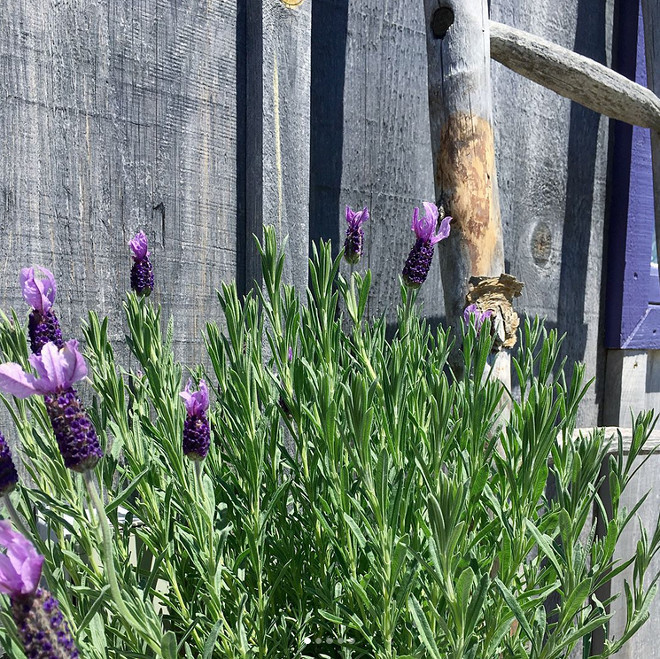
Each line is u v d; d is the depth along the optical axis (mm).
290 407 1163
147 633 747
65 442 665
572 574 867
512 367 2602
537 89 2736
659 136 2791
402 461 1038
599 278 3102
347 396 867
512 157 2656
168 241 1766
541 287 2828
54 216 1575
